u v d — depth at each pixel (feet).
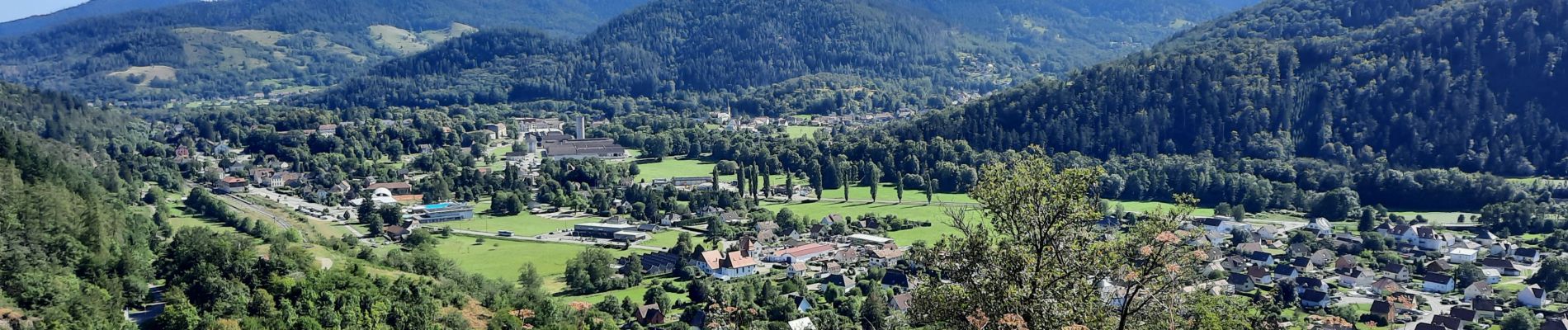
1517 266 594.24
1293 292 493.36
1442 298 515.09
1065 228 170.71
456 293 400.06
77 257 376.89
